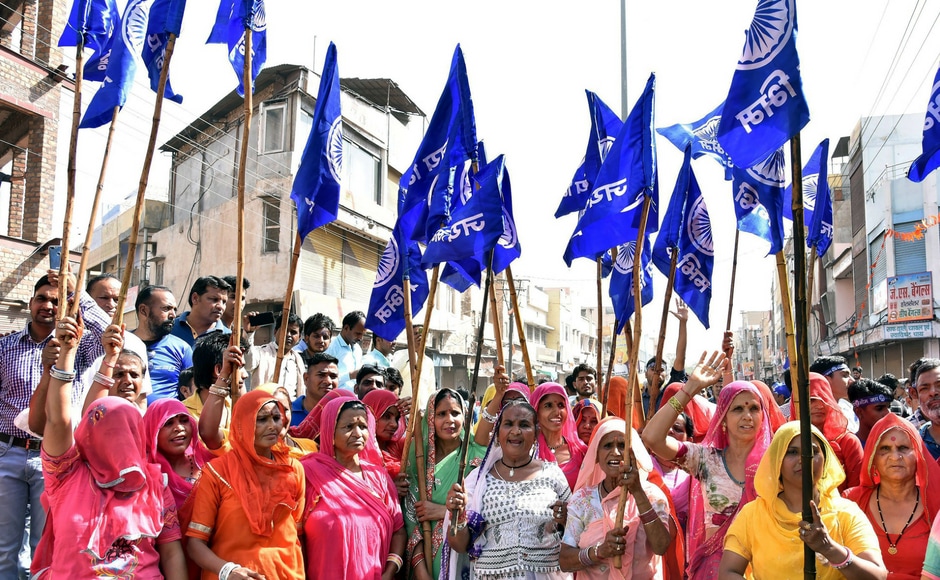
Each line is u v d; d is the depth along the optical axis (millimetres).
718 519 4102
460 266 5266
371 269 23281
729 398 4141
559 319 51156
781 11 3223
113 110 4113
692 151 5773
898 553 3877
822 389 4949
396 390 6777
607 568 3998
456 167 5199
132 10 4270
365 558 4230
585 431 5961
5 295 12344
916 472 3906
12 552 4664
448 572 4387
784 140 3125
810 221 5684
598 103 5637
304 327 7383
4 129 13781
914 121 26531
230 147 21062
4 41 13312
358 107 22250
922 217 24844
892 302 24672
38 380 4824
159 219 23375
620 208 4387
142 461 3682
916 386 5207
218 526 3865
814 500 3188
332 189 4871
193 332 6344
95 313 4902
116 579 3488
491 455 4488
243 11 4312
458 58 5008
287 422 4082
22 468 4727
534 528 4203
